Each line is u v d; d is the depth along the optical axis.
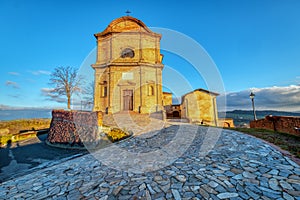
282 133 8.26
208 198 3.10
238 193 3.18
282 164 4.32
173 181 3.92
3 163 8.34
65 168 5.53
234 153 5.57
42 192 3.96
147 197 3.33
